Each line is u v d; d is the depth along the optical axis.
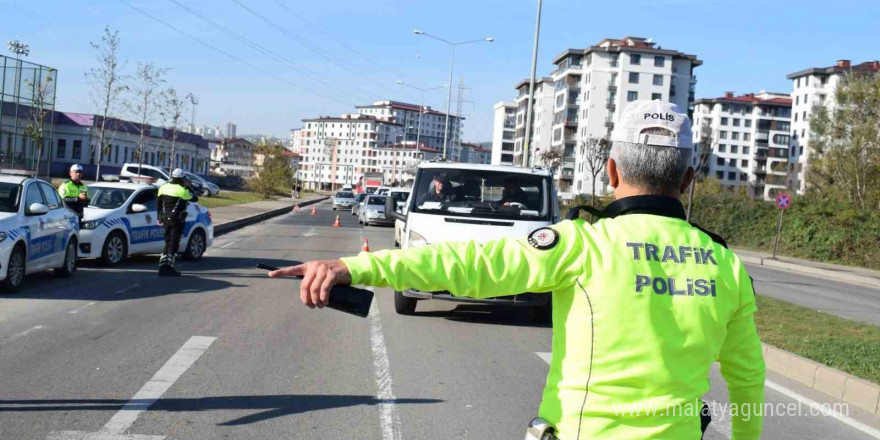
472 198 11.13
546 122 130.88
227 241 22.59
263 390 6.32
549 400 2.14
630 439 2.01
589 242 2.10
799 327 10.29
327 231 29.95
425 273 2.02
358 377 6.92
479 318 10.73
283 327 9.26
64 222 12.75
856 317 13.80
